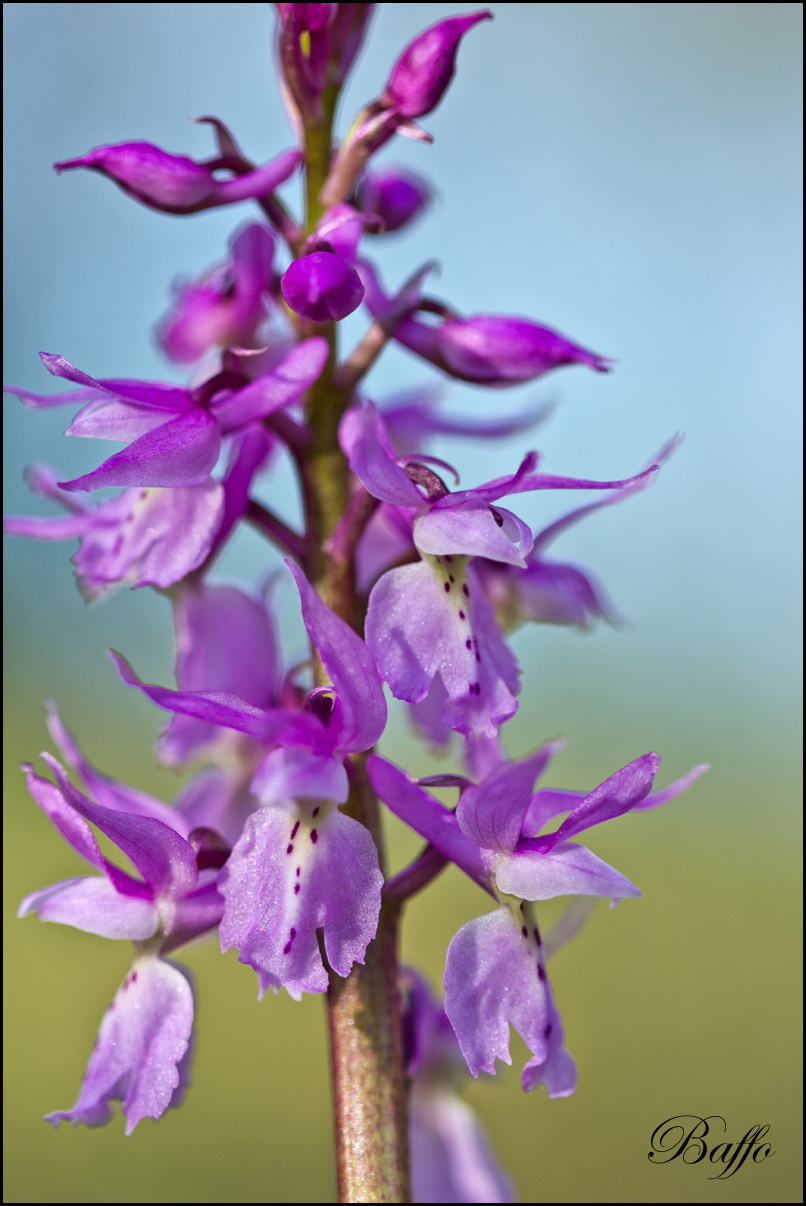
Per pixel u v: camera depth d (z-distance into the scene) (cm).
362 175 25
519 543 22
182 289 26
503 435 26
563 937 24
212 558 24
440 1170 25
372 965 22
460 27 23
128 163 23
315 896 21
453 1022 22
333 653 21
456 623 22
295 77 23
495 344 24
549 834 22
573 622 25
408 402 26
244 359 24
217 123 23
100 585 24
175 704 21
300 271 22
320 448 23
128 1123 22
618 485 22
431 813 22
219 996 43
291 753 21
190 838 23
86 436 22
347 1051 22
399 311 23
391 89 23
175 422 22
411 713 24
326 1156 41
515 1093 42
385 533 25
